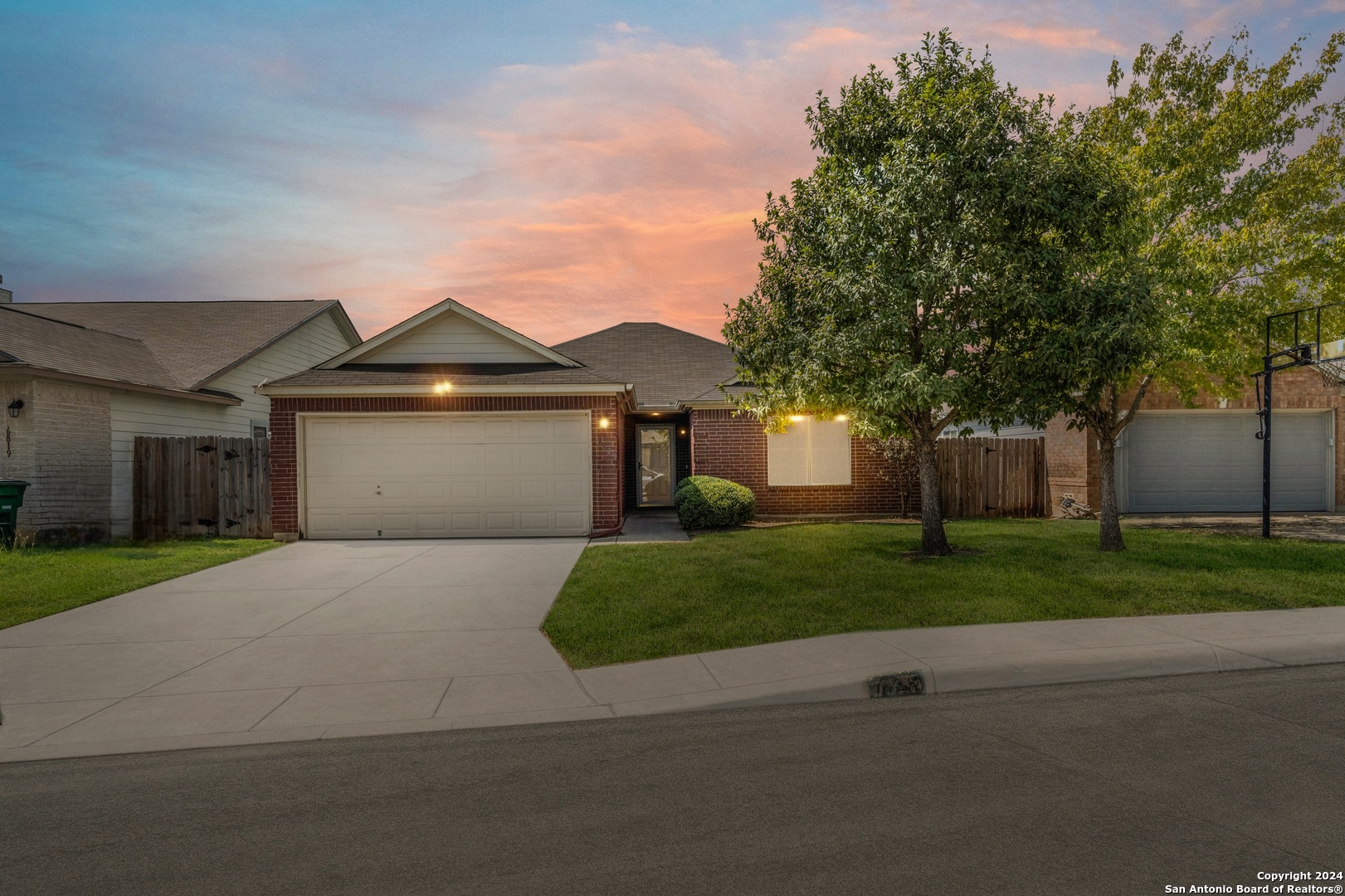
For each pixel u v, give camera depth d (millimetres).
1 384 13898
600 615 8031
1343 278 12617
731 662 6336
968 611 7840
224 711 5457
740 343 12008
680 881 3100
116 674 6344
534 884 3107
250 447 15594
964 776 4137
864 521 17000
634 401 18172
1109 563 10406
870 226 10203
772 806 3799
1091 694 5625
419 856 3367
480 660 6652
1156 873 3092
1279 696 5488
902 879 3072
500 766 4434
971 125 10188
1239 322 12594
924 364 10102
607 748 4691
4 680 6168
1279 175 12602
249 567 11562
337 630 7766
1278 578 9305
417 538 15055
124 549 13570
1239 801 3764
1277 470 17781
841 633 7125
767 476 18359
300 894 3068
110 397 15438
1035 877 3072
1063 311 10359
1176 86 12688
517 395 15102
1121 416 17156
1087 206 10242
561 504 15117
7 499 12797
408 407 15062
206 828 3691
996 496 17844
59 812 3900
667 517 19141
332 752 4715
